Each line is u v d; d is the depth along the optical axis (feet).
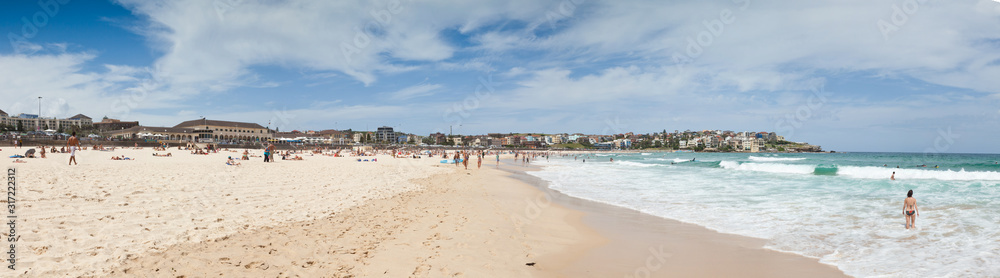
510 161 228.84
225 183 48.75
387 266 20.20
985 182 72.08
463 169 116.98
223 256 20.15
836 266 23.86
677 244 29.22
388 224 30.40
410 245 24.49
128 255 19.30
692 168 136.87
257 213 31.65
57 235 21.80
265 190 44.88
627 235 32.07
